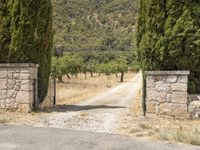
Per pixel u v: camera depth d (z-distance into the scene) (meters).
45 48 15.15
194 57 12.05
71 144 7.62
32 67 13.97
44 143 7.71
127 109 15.52
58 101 20.86
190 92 12.20
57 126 10.41
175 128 10.00
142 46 13.07
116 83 55.94
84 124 10.84
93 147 7.34
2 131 9.23
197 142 7.94
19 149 7.09
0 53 14.34
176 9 12.28
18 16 14.39
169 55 12.37
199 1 12.10
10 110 13.83
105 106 17.45
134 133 9.31
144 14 13.39
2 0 14.62
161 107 12.27
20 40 14.24
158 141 8.13
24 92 13.70
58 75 46.25
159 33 12.61
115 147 7.34
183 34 12.07
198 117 11.68
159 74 12.27
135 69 103.88
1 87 13.98
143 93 12.95
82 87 40.16
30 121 11.36
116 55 135.25
